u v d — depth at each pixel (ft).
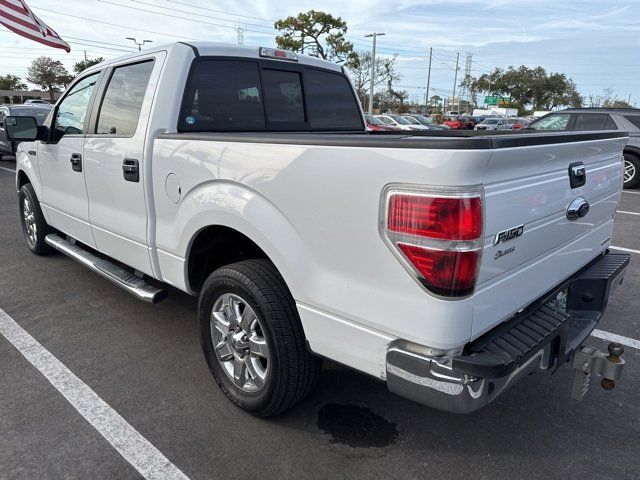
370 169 6.16
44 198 15.28
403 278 6.13
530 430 8.76
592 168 8.76
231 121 11.03
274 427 8.75
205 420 8.93
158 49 10.35
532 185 6.79
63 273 16.22
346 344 7.04
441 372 6.11
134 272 12.43
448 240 5.69
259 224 7.67
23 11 30.96
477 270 5.94
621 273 9.82
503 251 6.45
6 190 32.22
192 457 8.02
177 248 9.59
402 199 5.91
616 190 10.23
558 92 232.94
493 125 123.54
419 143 5.68
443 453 8.18
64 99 13.66
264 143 7.43
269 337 8.00
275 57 11.86
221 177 8.25
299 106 12.65
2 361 10.87
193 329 12.48
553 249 7.93
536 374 10.53
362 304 6.65
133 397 9.60
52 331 12.26
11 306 13.69
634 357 11.27
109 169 11.06
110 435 8.51
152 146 9.75
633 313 13.58
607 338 12.16
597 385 10.16
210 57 10.52
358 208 6.38
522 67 239.91
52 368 10.59
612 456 8.13
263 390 8.45
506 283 6.75
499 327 6.98
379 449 8.25
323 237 6.89
